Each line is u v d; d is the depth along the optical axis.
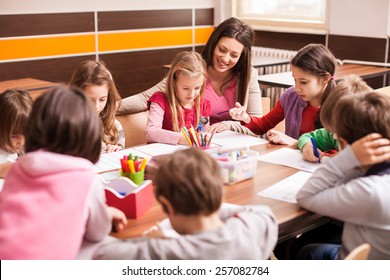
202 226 1.22
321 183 1.61
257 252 1.25
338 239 1.99
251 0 6.43
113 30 5.77
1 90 4.22
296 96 2.69
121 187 1.68
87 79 2.33
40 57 5.25
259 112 3.11
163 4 6.14
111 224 1.46
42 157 1.25
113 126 2.54
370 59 5.14
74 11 5.41
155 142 2.50
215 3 6.65
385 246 1.52
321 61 2.43
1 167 1.96
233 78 3.05
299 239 2.11
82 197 1.26
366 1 5.07
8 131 2.03
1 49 4.97
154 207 1.68
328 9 5.50
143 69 6.14
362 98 1.55
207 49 2.96
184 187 1.18
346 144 1.61
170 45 6.32
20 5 5.01
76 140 1.29
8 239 1.17
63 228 1.21
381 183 1.49
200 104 2.79
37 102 1.31
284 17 6.10
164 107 2.69
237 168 1.88
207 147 2.28
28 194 1.22
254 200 1.73
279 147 2.39
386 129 1.50
